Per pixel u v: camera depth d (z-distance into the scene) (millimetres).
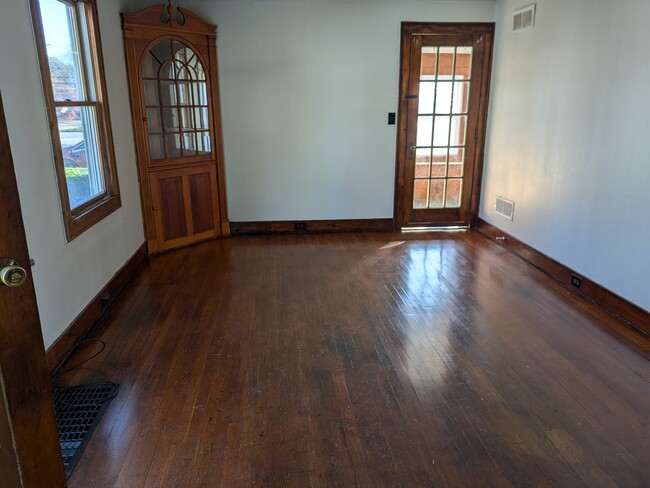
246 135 5125
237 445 2039
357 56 5023
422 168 5398
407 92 5152
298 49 4949
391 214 5504
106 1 3701
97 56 3459
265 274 4109
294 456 1976
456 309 3381
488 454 1984
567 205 3756
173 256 4613
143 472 1889
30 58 2477
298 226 5449
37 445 1256
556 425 2158
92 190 3502
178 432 2121
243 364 2674
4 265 1107
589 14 3412
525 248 4441
